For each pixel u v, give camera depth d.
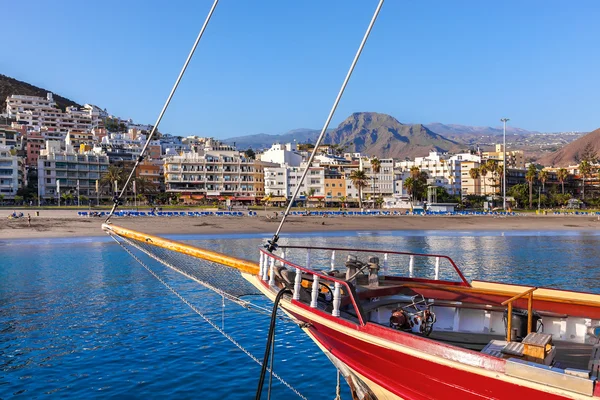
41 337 19.08
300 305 9.50
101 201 141.50
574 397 6.13
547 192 189.50
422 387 7.84
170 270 35.19
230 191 147.38
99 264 38.50
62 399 13.61
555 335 9.75
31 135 175.12
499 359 6.73
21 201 126.81
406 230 85.06
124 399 13.53
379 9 9.15
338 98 9.80
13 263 39.56
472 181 194.12
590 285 31.09
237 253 47.78
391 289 10.79
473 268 38.66
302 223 91.31
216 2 11.48
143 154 13.23
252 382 14.60
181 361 16.38
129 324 20.80
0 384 14.65
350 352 8.89
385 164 160.62
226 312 22.70
